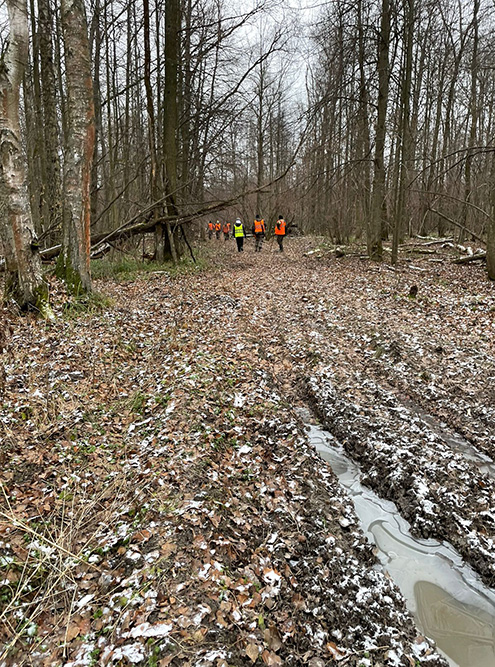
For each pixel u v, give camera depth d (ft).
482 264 48.29
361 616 9.64
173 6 42.91
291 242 91.50
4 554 10.08
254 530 11.60
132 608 8.70
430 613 10.08
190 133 52.90
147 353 22.08
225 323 27.43
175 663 7.69
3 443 14.02
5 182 22.75
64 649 8.16
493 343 23.95
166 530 10.62
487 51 56.39
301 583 10.28
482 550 11.33
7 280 24.20
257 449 15.12
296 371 21.94
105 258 46.09
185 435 14.51
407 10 44.21
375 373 21.43
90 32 52.49
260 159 101.04
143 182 58.54
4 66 21.44
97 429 15.44
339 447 16.31
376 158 50.65
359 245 70.79
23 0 21.30
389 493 13.75
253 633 8.62
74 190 26.94
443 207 73.46
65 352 20.65
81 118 26.11
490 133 80.33
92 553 10.35
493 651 9.29
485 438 15.88
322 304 33.32
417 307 31.63
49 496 12.17
